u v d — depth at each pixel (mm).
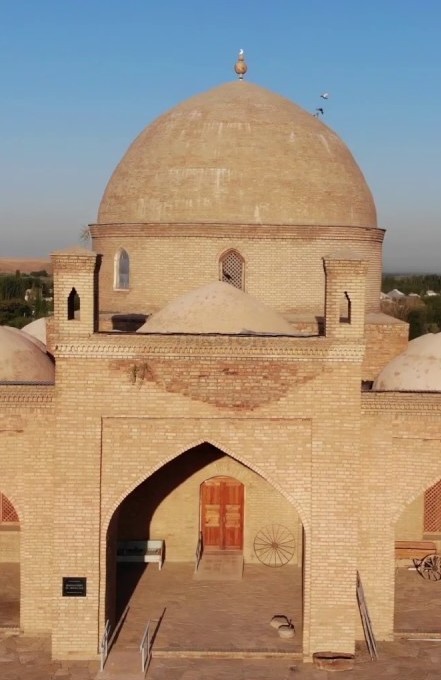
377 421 13078
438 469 13164
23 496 13086
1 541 15820
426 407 13047
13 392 13008
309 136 18109
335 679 11945
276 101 18703
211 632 13188
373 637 12516
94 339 12250
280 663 12453
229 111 18078
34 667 12219
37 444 13031
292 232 17234
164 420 12492
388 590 13227
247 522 16078
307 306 17453
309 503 12648
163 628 13305
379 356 17797
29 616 13164
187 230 17234
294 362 12445
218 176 17359
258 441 12562
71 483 12500
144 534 16109
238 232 17156
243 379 12469
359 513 13125
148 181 17844
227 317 14602
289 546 16047
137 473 12555
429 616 13898
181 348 12352
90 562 12570
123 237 18078
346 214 17906
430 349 15648
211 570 15586
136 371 12383
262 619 13688
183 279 17438
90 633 12562
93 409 12414
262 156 17500
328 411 12500
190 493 16094
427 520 16188
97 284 12594
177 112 18688
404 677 12023
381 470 13141
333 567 12672
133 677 11914
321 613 12672
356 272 12266
